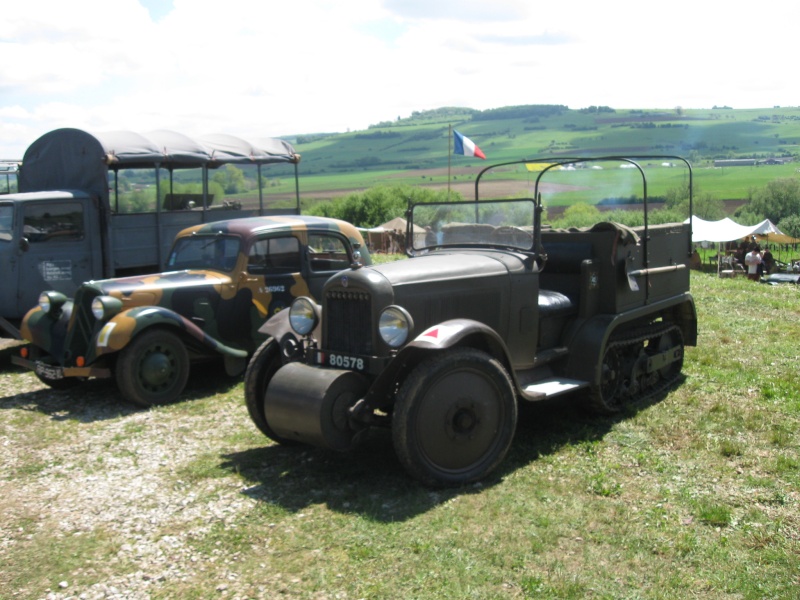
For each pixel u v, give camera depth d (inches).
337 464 200.2
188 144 417.1
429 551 149.9
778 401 246.4
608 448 208.1
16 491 191.0
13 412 264.1
